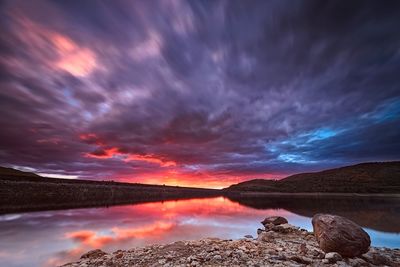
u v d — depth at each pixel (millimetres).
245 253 11383
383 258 10695
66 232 21500
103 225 25594
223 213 38688
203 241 14422
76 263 11023
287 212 40281
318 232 11898
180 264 9875
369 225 25453
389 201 67500
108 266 10211
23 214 32656
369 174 161375
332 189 141750
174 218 31906
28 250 15422
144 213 37438
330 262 9938
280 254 11133
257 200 81312
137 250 12930
